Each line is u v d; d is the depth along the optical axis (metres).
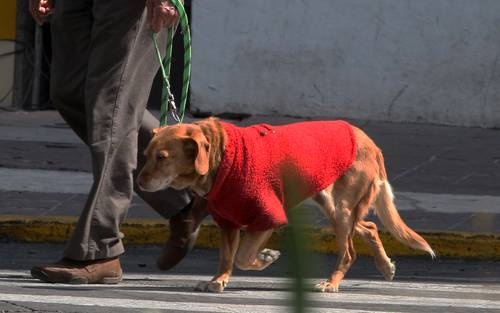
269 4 20.98
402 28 20.92
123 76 8.84
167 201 9.34
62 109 9.38
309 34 21.02
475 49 20.89
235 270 10.27
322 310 8.23
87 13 9.04
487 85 20.95
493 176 16.39
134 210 13.20
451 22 20.86
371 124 20.78
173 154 8.13
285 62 21.11
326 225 11.87
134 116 8.97
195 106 21.28
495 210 13.81
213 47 21.17
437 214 13.54
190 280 9.78
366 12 20.92
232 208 8.30
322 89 21.16
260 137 8.30
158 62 9.17
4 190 14.16
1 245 11.96
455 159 17.59
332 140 8.85
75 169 15.87
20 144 17.73
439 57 20.94
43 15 9.62
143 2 8.82
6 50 21.53
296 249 2.39
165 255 9.62
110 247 9.02
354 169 9.06
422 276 10.73
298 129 8.63
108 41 8.78
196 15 21.11
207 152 8.09
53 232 12.21
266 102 21.25
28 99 21.69
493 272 11.19
